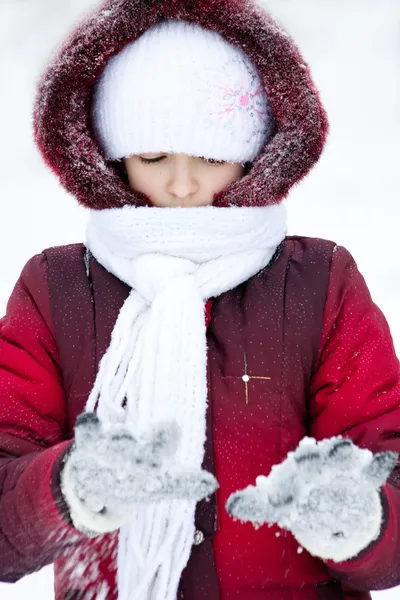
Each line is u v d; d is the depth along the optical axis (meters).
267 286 1.78
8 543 1.51
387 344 1.76
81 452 1.34
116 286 1.79
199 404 1.65
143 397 1.65
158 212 1.75
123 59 1.81
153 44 1.79
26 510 1.46
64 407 1.76
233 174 1.84
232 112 1.79
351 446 1.35
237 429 1.67
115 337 1.71
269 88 1.82
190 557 1.63
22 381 1.72
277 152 1.81
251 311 1.75
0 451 1.65
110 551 1.66
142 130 1.77
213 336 1.74
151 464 1.31
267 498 1.33
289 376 1.72
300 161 1.83
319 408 1.75
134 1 1.79
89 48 1.81
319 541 1.37
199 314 1.71
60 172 1.86
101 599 1.66
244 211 1.76
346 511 1.34
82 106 1.85
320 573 1.68
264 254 1.79
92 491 1.36
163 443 1.33
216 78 1.78
